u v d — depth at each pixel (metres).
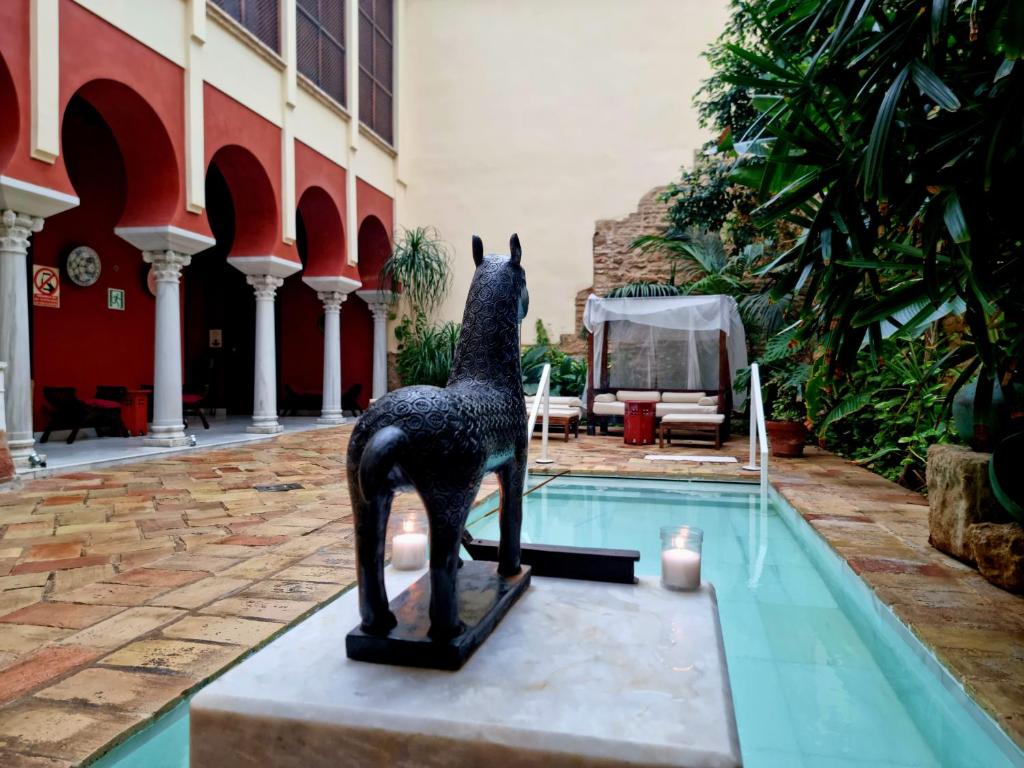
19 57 5.63
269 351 9.71
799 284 2.90
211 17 8.03
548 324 13.05
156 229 7.36
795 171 2.88
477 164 13.45
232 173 9.17
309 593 2.79
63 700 1.86
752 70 8.23
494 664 1.59
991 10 2.00
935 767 1.86
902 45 2.22
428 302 13.45
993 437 3.25
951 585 2.88
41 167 5.82
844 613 3.11
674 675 1.54
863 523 4.09
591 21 12.98
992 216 2.26
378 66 12.91
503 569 2.12
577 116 13.02
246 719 1.39
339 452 7.86
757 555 4.12
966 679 1.98
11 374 5.83
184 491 5.30
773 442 7.55
